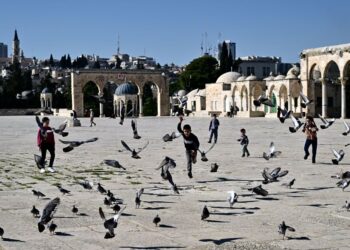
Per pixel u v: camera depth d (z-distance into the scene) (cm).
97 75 12194
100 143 3819
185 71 16512
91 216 1256
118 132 5284
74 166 2388
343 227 1118
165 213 1286
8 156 2953
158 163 2473
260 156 2783
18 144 3869
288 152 2967
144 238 1042
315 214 1255
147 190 1659
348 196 1505
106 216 1253
